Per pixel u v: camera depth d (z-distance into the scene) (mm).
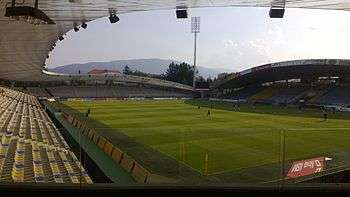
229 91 83000
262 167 14586
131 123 32062
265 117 38531
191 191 3062
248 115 40844
